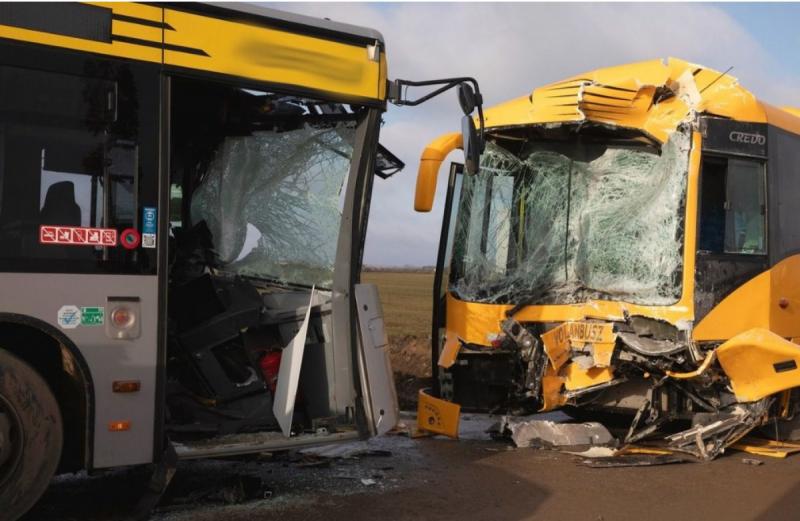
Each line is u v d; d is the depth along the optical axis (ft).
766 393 24.90
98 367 16.48
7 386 15.72
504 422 28.02
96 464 16.42
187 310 20.42
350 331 20.08
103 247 16.66
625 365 26.20
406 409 36.14
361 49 20.18
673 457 25.32
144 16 17.26
